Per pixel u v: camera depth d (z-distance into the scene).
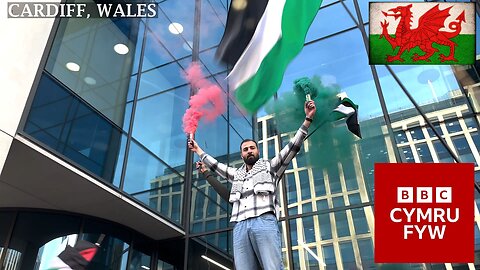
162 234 11.01
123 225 10.56
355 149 9.83
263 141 11.57
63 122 8.61
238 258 2.72
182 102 12.73
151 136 11.15
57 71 8.84
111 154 9.64
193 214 11.38
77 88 9.27
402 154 9.23
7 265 8.77
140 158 10.49
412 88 10.11
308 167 10.11
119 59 11.00
